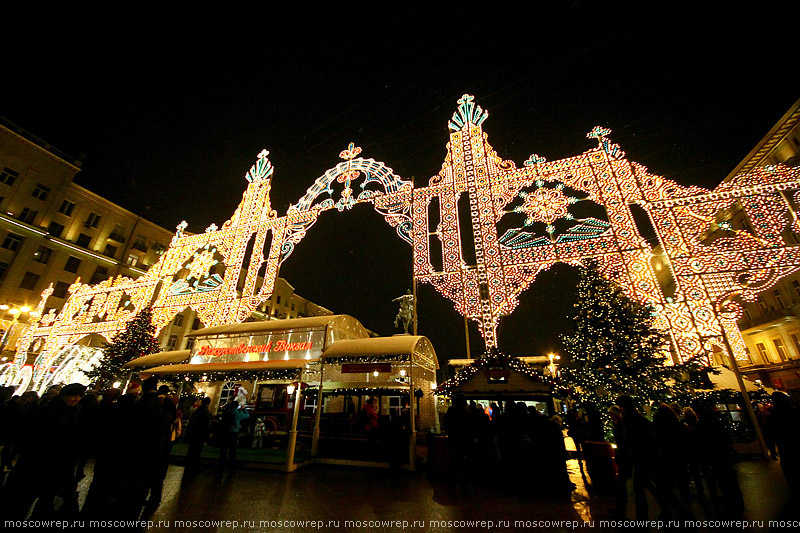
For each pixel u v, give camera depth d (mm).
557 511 5918
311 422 12422
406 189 16266
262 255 17844
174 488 7102
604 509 5992
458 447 7062
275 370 10055
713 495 6277
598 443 7449
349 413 12336
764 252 11320
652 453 5094
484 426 8469
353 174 18047
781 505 5777
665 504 4949
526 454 7680
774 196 11766
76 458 5246
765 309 25969
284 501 6426
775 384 24969
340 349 10422
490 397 9977
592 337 10898
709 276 11625
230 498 6547
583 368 10859
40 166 33406
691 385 10008
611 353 10383
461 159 15734
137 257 39625
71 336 22875
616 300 11102
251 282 17344
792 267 10844
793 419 5383
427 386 12797
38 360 23266
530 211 14117
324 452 10641
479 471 8188
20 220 30953
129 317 20594
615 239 12742
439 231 14852
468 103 16531
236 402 9539
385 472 9000
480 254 13844
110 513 4805
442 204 15305
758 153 23203
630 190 13227
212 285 18469
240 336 12273
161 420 5332
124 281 22000
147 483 5312
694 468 6570
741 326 27719
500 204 14570
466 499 6598
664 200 12820
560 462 7289
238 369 10586
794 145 21359
